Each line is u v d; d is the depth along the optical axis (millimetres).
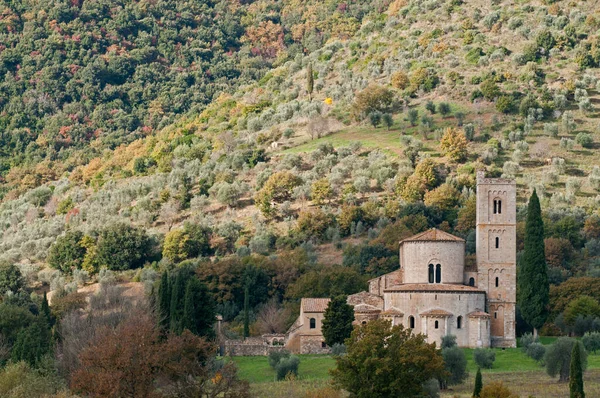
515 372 167500
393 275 199875
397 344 140500
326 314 191125
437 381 152375
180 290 185125
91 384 134500
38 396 146000
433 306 189000
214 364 156000
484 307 192000
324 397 139125
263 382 167250
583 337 187750
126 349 136500
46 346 177000
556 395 146000
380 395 138000
